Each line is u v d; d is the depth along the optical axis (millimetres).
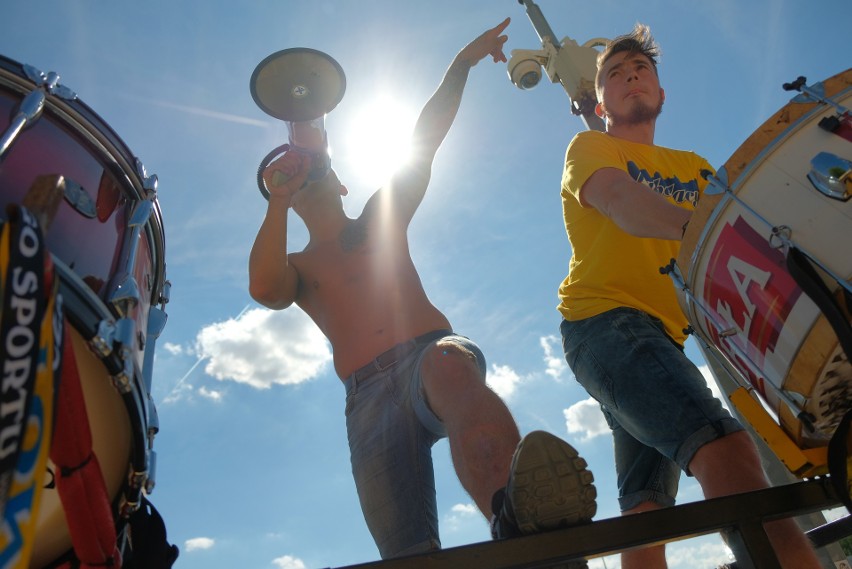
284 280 2781
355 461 2607
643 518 1622
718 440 2037
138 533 1507
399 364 2572
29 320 923
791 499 1755
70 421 1129
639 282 2514
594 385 2414
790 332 1557
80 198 1383
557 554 1542
